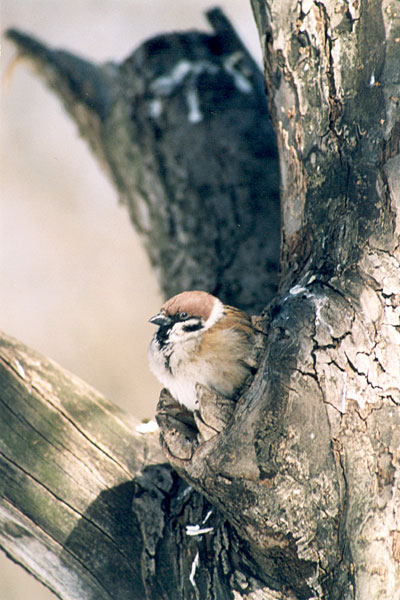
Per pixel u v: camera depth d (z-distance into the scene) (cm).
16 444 632
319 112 559
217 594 537
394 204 531
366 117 539
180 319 595
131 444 653
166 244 910
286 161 596
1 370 654
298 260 585
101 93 975
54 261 1617
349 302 511
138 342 1584
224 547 541
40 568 621
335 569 494
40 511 619
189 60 955
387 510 504
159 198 910
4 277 1591
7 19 1151
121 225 1634
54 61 979
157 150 912
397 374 511
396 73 532
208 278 870
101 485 628
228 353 572
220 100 930
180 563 574
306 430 484
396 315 519
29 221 1605
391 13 530
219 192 888
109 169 1001
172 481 623
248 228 874
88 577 609
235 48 980
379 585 504
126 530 612
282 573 506
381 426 505
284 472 482
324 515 485
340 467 489
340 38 542
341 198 545
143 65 948
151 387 1552
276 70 584
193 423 557
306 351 495
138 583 599
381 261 527
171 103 922
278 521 486
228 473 487
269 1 570
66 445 638
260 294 851
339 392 493
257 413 489
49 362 681
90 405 668
